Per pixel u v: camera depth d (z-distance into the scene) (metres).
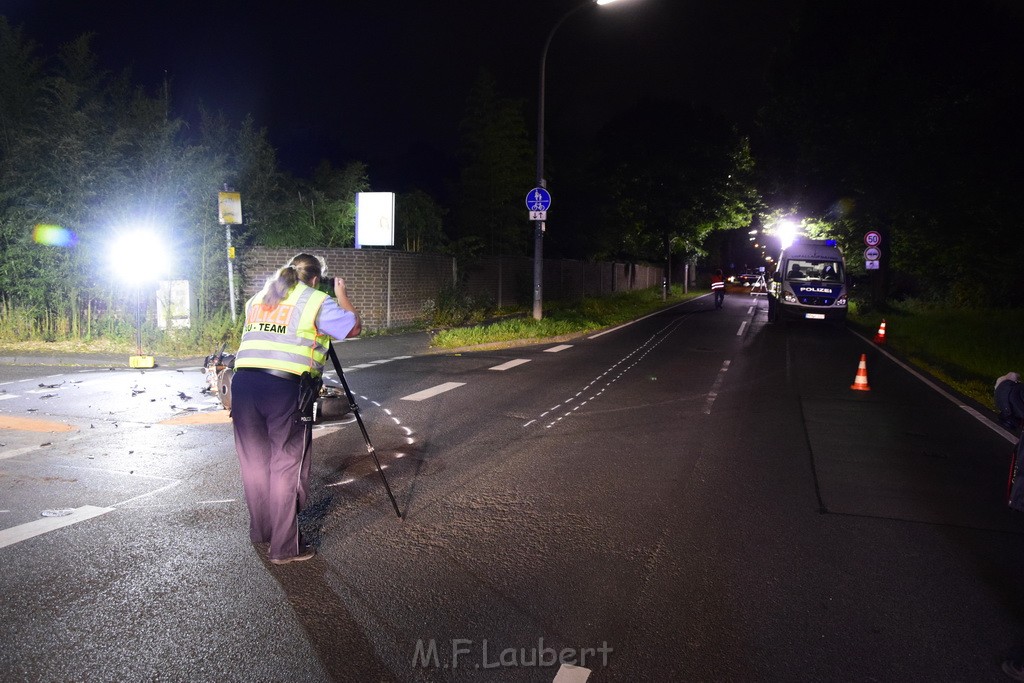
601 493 6.11
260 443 4.63
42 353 12.84
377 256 18.72
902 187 28.66
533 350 16.38
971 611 4.13
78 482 6.04
